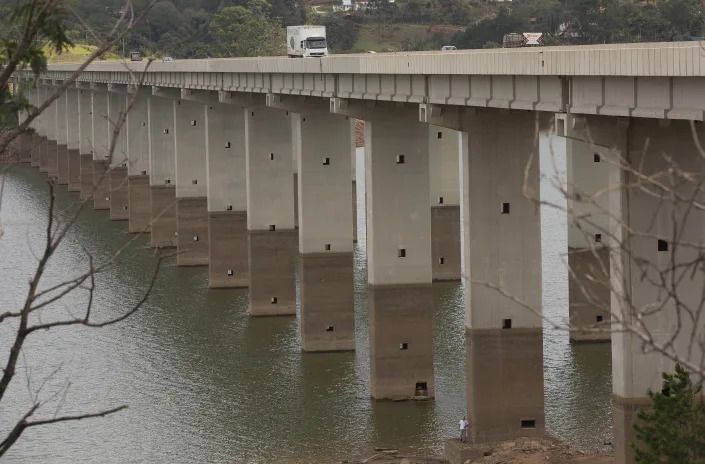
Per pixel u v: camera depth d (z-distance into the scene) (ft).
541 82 146.30
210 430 188.65
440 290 289.94
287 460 173.47
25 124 69.46
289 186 273.54
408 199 203.31
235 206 308.19
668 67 114.42
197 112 338.34
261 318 272.51
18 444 184.14
